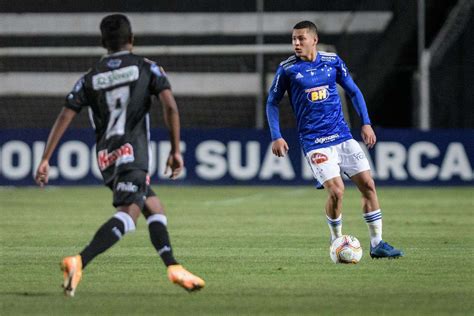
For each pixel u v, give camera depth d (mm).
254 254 30391
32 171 61281
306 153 28062
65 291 20109
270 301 21109
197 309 20031
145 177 20922
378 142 61531
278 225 40375
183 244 33375
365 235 36906
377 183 61625
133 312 19672
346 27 75438
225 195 56719
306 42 27844
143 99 20922
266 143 62156
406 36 74500
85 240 35094
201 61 78750
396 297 21688
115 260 28781
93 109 21188
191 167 62219
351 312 19688
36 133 61219
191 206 49875
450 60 69938
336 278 24875
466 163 61844
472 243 33688
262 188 61656
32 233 37469
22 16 80875
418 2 71812
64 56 79062
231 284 23797
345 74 28328
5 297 21672
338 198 27578
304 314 19469
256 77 77438
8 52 68438
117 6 81375
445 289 22938
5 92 77938
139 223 42000
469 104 69875
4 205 50375
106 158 20938
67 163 61625
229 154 62156
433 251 31172
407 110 72062
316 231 37906
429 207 49188
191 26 80562
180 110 76875
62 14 81188
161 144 62031
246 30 80062
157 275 25516
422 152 61750
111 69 20953
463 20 70188
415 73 68938
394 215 44969
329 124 27875
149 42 80750
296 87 27938
